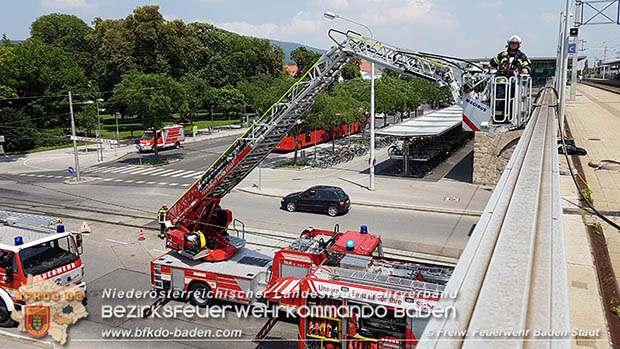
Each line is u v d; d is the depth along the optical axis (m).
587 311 6.02
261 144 14.50
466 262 4.10
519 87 27.41
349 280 9.95
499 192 6.37
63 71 58.84
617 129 29.47
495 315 3.20
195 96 73.19
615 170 17.25
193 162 44.88
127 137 63.75
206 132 70.81
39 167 42.56
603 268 7.45
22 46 55.91
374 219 22.97
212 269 13.30
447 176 33.56
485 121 28.75
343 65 16.22
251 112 82.88
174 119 82.94
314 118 38.47
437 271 10.85
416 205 25.12
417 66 24.08
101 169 41.09
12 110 52.75
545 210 5.40
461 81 28.16
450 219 22.75
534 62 74.00
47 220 14.56
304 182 32.72
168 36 73.50
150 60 72.06
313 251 12.26
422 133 30.14
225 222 16.30
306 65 114.44
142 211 25.39
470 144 52.47
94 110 60.50
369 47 18.36
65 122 60.50
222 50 91.69
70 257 13.25
